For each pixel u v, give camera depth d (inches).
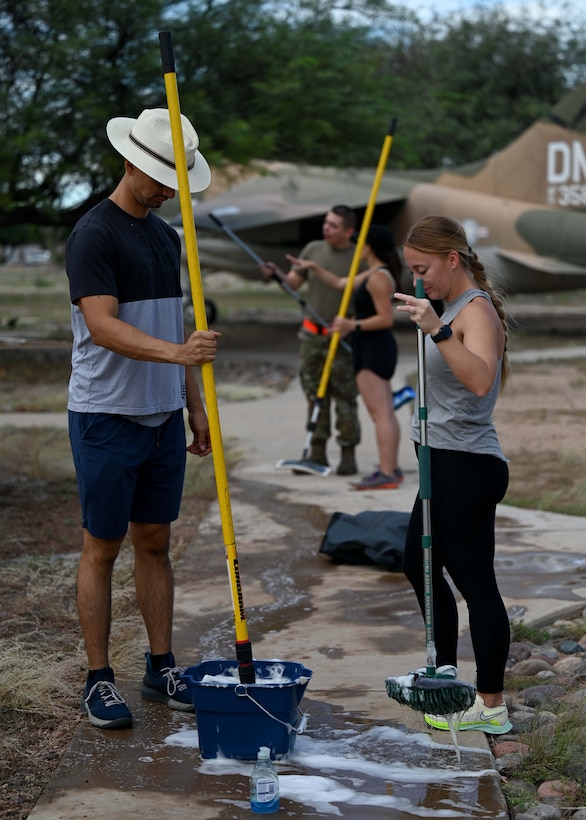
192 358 132.1
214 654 170.6
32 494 302.5
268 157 716.0
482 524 136.9
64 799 119.8
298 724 137.1
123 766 128.6
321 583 211.8
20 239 882.1
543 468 341.1
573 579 211.9
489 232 819.4
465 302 134.3
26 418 453.4
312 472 315.6
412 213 861.2
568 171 799.1
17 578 216.8
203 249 920.3
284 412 462.3
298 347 792.9
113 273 138.8
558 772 131.3
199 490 301.9
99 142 610.9
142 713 146.6
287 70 667.4
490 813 116.6
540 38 1414.9
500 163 832.9
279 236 892.0
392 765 128.8
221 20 661.9
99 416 140.9
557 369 644.1
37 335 791.7
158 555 150.8
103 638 144.1
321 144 728.3
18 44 600.4
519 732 142.2
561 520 265.4
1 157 594.6
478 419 134.5
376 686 155.6
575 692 155.3
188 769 127.8
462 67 1407.5
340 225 310.3
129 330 134.7
